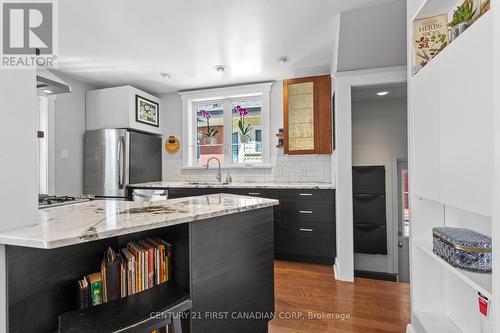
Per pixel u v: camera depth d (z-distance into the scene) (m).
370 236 3.25
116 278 1.16
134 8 2.04
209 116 4.27
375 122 3.56
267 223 1.74
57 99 3.46
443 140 1.19
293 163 3.73
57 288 1.09
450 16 1.41
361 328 1.78
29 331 0.97
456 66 1.08
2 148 0.88
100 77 3.63
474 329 1.29
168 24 2.27
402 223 3.49
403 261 3.46
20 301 0.93
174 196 3.56
